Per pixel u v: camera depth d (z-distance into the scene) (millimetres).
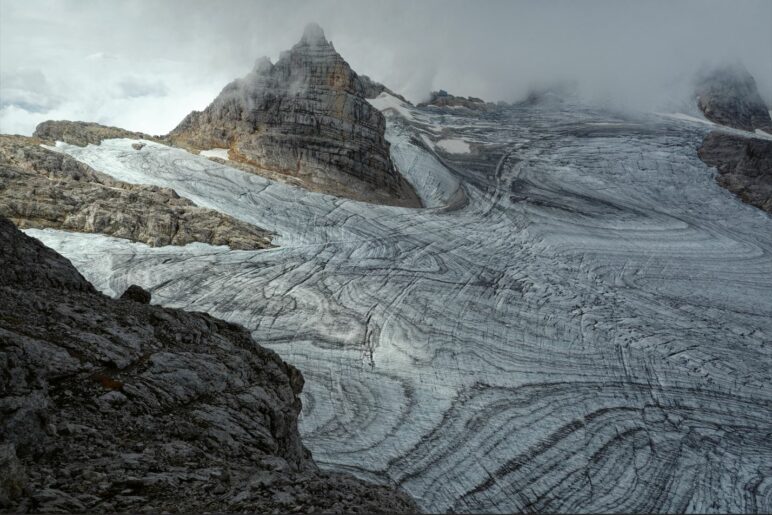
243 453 11062
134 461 9227
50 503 7480
